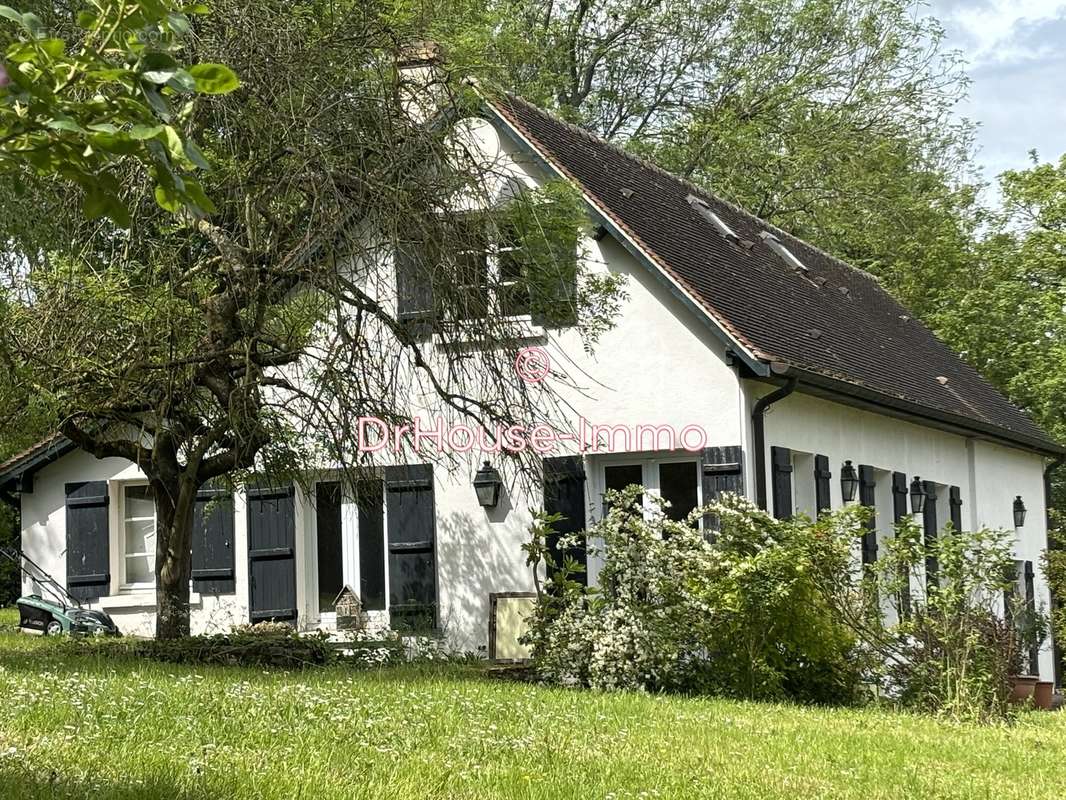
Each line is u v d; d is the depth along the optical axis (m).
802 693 14.84
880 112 33.09
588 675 14.68
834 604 14.66
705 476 16.61
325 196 12.56
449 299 12.95
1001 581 14.75
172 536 15.15
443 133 13.47
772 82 32.25
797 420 17.91
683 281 16.72
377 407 13.21
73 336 13.40
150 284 13.21
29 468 20.52
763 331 17.75
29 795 6.07
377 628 17.84
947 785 9.32
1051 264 32.16
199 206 4.12
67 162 4.26
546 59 30.66
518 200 13.87
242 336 13.52
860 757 10.19
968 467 24.73
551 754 8.65
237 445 14.09
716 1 32.06
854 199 32.50
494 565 17.59
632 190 20.05
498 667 15.00
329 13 13.12
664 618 14.52
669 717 11.26
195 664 13.53
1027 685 17.55
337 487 17.78
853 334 22.61
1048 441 28.08
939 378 25.17
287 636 15.12
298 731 8.48
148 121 3.96
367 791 6.95
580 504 17.14
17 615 24.50
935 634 14.62
